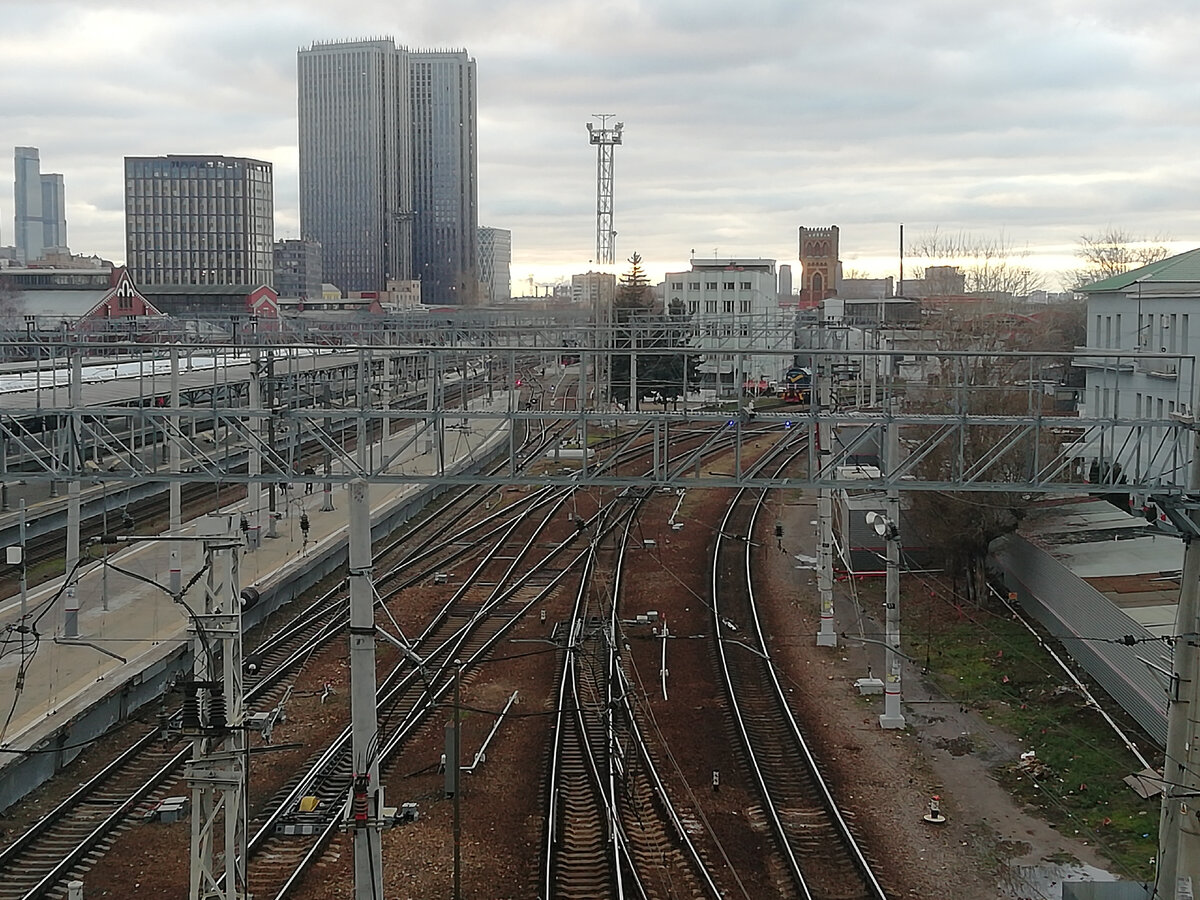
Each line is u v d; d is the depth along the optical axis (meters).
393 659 28.86
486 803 20.61
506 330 34.53
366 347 16.91
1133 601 26.09
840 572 37.38
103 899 17.39
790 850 18.75
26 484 46.19
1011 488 16.91
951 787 21.70
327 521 43.00
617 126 85.69
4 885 17.70
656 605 33.81
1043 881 18.12
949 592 35.00
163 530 41.12
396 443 58.34
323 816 19.91
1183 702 16.45
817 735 24.19
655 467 17.48
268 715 15.70
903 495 37.16
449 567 38.34
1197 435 16.53
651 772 21.91
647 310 73.12
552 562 38.88
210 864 15.10
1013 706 25.81
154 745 23.11
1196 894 16.44
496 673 27.73
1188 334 36.12
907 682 27.52
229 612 14.84
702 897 17.55
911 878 18.23
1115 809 20.70
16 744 20.48
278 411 16.58
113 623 28.78
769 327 40.38
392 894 17.56
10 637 27.14
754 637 30.89
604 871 18.20
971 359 37.56
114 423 45.31
